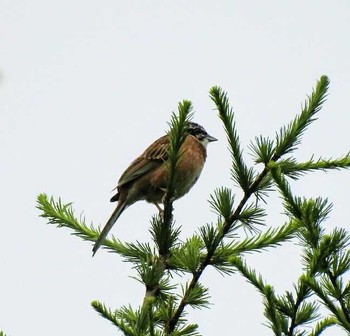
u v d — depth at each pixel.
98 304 7.03
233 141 8.05
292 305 6.49
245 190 8.01
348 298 6.53
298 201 6.92
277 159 8.08
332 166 8.24
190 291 7.46
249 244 8.67
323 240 6.50
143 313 7.10
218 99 8.13
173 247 8.66
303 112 8.18
